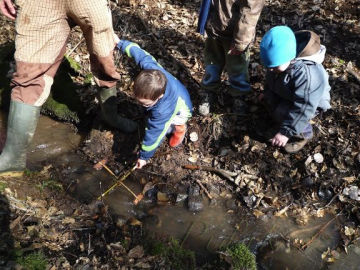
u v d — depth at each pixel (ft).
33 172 11.59
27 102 10.12
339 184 11.89
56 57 9.99
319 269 10.36
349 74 14.44
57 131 13.32
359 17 16.97
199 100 13.75
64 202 11.05
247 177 12.16
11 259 8.90
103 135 12.86
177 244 10.37
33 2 9.04
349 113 13.20
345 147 12.39
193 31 16.61
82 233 10.21
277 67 10.32
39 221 10.08
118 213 11.20
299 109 10.84
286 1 17.94
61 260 9.26
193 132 12.99
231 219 11.37
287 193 11.90
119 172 12.26
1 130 12.89
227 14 10.72
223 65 12.94
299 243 10.86
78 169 12.24
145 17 17.08
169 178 12.17
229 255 10.21
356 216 11.31
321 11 17.21
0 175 10.98
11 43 14.26
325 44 15.76
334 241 10.91
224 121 13.11
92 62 10.92
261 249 10.73
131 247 10.05
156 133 10.82
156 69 10.52
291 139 12.29
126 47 11.24
